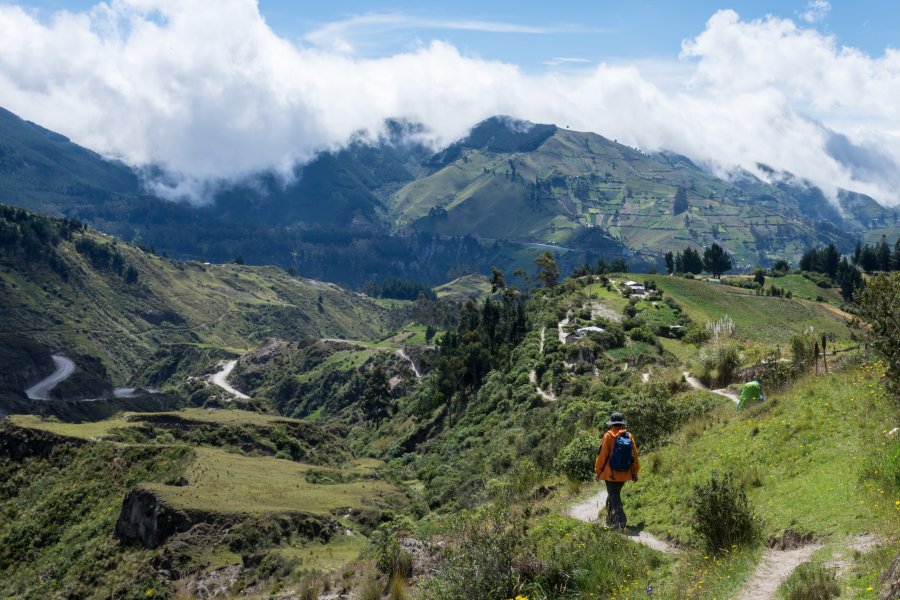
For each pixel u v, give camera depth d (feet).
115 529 167.84
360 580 57.52
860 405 53.42
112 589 143.74
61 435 234.38
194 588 132.77
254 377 655.76
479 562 38.17
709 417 72.79
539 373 297.12
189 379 650.02
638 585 35.01
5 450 234.79
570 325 348.59
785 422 56.39
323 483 218.59
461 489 175.01
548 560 37.91
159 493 164.14
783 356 108.68
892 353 52.85
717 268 615.16
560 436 104.17
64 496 203.62
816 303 482.69
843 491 39.22
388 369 562.25
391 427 406.41
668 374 125.29
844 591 27.91
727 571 33.99
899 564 26.61
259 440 274.77
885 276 54.54
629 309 381.81
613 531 43.01
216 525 155.12
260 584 126.72
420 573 49.80
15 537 189.26
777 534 37.42
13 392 402.72
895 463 37.96
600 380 227.40
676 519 44.93
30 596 157.28
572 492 61.62
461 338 436.35
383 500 202.18
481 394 331.16
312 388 595.06
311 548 154.61
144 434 256.93
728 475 44.80
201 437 266.98
